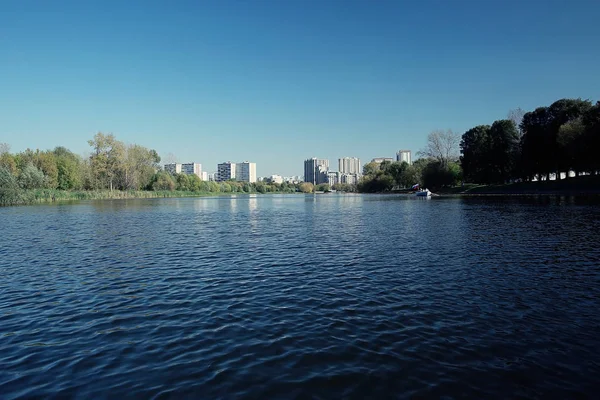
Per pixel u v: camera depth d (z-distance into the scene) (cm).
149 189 15238
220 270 1725
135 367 816
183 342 939
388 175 17800
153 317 1123
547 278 1488
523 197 7900
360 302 1228
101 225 3769
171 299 1297
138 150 13025
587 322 1032
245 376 770
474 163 11212
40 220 4325
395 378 756
